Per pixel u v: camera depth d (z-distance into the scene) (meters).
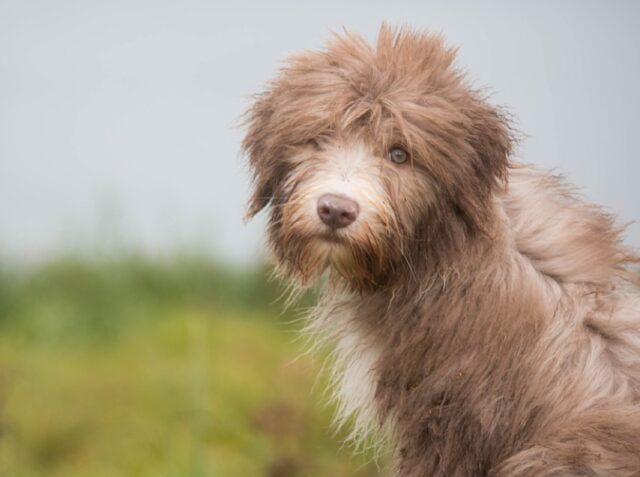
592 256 8.58
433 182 8.02
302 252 8.04
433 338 8.35
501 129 8.23
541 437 8.19
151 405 12.88
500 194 8.49
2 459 11.68
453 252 8.27
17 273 16.48
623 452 7.91
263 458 11.50
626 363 8.37
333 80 8.08
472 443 8.34
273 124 8.33
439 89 8.10
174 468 11.30
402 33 8.55
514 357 8.24
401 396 8.53
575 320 8.38
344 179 7.82
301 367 12.95
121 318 15.63
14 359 14.21
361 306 8.77
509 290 8.31
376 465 10.72
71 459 11.98
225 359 14.08
